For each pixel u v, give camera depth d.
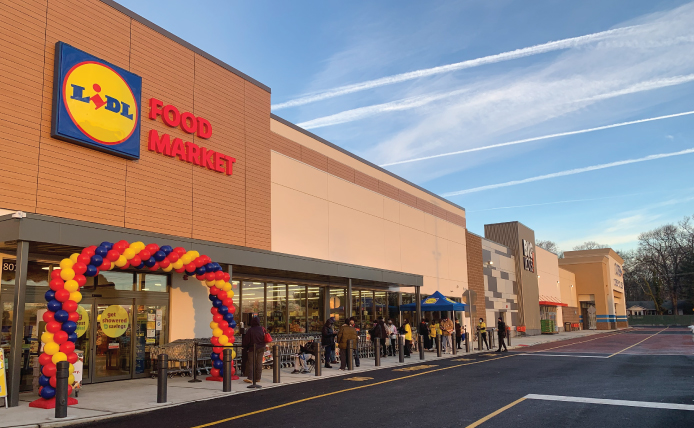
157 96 15.75
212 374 14.63
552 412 9.49
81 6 13.79
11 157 11.78
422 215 33.69
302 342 19.20
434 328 26.84
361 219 26.95
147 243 13.16
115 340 14.62
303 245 22.11
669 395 11.45
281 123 21.69
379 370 17.44
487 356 23.33
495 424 8.51
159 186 15.42
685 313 113.19
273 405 10.55
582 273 78.50
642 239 107.81
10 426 8.59
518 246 51.31
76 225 11.45
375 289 27.94
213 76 18.06
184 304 16.69
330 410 9.94
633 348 28.94
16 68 12.12
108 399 11.30
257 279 19.70
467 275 39.31
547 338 43.16
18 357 10.45
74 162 13.12
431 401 10.87
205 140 17.38
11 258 12.34
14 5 12.27
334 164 25.28
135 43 15.23
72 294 10.73
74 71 13.12
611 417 9.01
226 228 17.77
